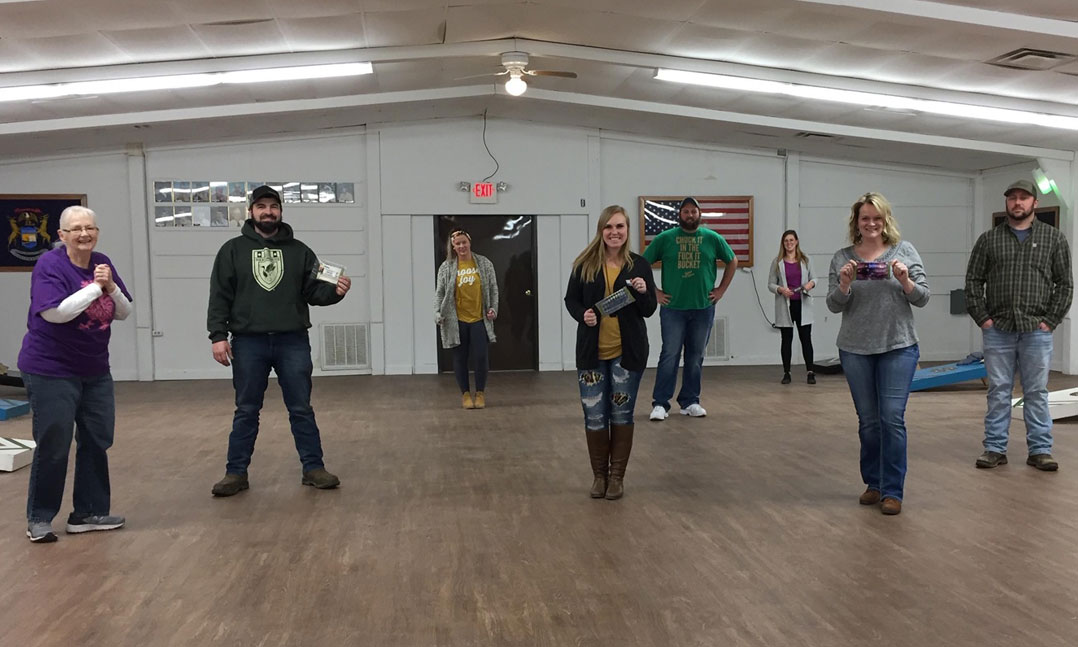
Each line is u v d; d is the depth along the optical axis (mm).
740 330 11477
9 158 10438
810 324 8953
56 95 7637
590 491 4348
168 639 2578
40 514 3648
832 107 8633
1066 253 4738
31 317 3574
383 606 2836
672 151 11234
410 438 6066
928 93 7680
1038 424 4809
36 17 5797
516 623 2676
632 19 6570
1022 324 4742
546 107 10047
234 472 4516
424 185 10891
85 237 3605
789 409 7152
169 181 10648
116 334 10719
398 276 10938
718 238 6699
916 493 4246
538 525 3789
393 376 10727
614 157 11180
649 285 4137
